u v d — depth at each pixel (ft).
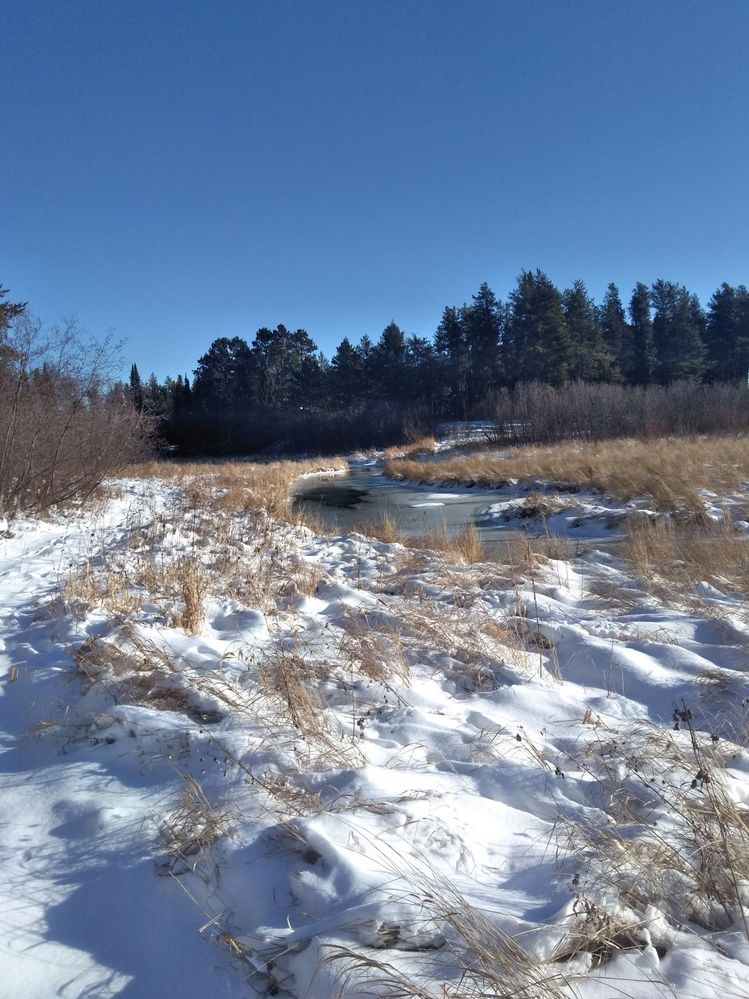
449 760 11.69
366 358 234.99
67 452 44.39
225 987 7.06
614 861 8.40
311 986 6.73
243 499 56.34
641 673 15.57
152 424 75.31
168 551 30.42
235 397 239.71
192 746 11.44
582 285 209.36
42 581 25.18
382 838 8.70
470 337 205.77
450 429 163.02
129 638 16.28
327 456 179.52
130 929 7.89
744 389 126.41
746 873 8.18
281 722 12.46
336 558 31.96
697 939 7.41
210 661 15.64
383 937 7.07
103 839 9.45
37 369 44.83
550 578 25.26
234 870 8.49
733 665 15.98
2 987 7.04
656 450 72.84
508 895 8.13
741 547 26.27
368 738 12.52
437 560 29.71
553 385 185.78
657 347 225.56
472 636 17.79
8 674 15.71
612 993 6.70
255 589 22.61
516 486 67.51
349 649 16.58
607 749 11.72
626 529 37.37
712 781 9.75
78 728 12.57
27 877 8.80
